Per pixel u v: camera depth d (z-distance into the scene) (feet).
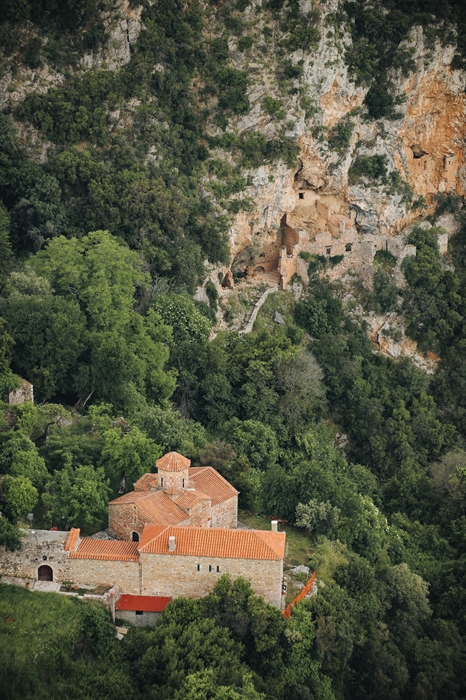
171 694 508.12
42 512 601.62
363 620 615.16
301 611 563.48
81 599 545.03
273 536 565.94
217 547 552.41
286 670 549.54
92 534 593.83
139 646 533.14
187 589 553.23
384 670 596.70
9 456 613.11
